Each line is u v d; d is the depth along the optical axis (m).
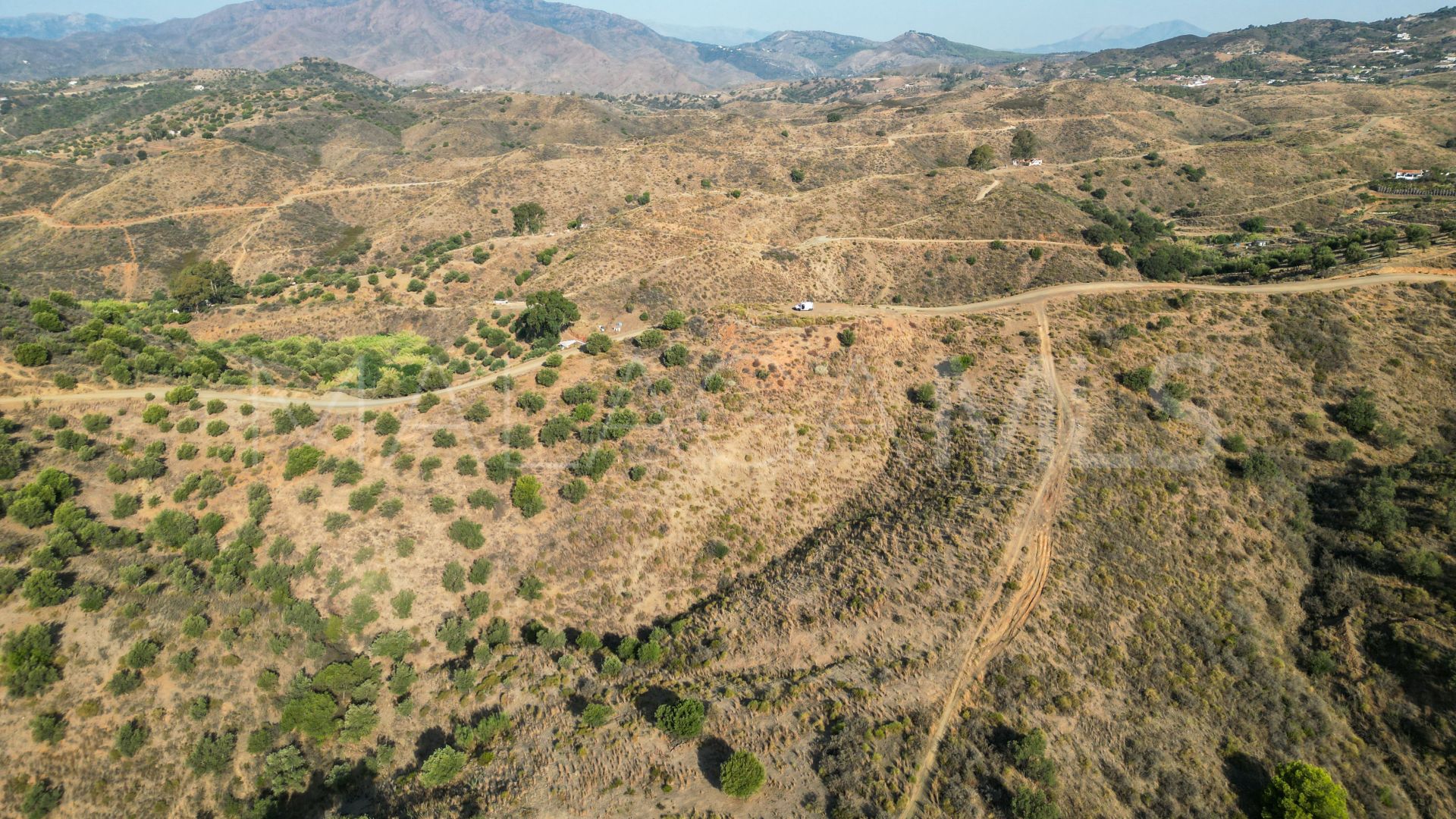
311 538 63.47
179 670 53.88
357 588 61.47
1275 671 53.84
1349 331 80.19
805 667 55.56
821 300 123.19
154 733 51.00
